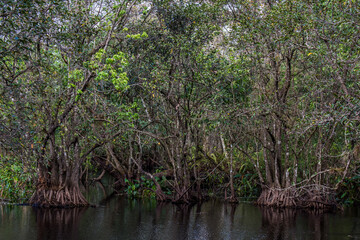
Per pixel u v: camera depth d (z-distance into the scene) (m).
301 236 14.44
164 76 20.67
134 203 23.05
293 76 22.14
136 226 15.92
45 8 16.94
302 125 16.80
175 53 21.34
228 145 27.72
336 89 18.39
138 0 19.42
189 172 24.25
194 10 20.78
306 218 18.25
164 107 23.23
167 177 28.41
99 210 19.72
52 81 18.58
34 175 20.36
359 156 19.78
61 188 19.89
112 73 15.42
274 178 22.27
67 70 18.61
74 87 17.98
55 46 19.52
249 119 23.06
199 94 23.67
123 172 28.38
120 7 18.39
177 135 23.31
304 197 21.44
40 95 17.75
